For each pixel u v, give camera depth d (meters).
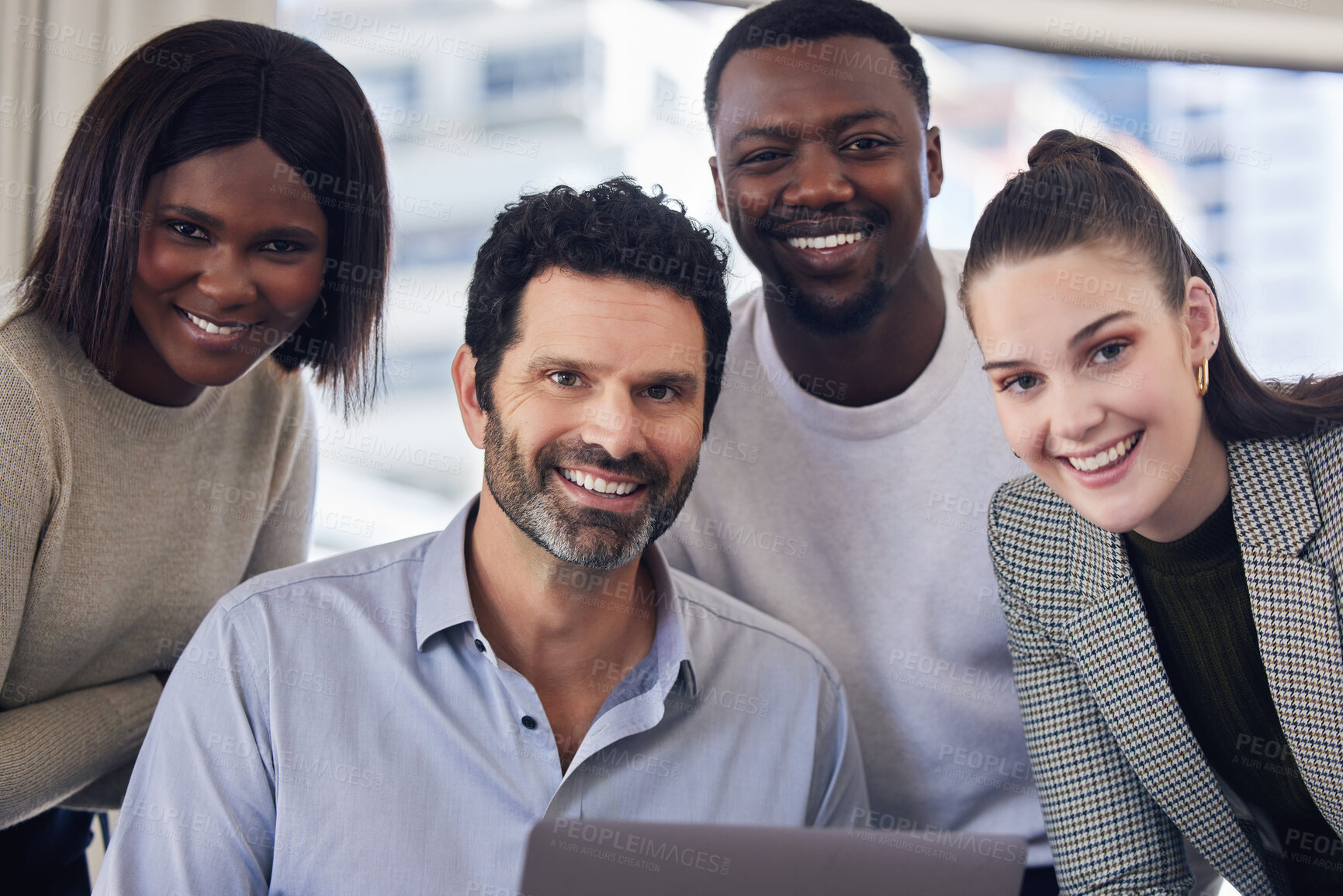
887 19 1.59
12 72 1.73
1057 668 1.38
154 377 1.35
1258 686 1.27
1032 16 2.04
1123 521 1.25
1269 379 1.37
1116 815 1.35
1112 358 1.23
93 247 1.26
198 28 1.30
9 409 1.21
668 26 2.01
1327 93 2.11
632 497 1.17
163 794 1.13
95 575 1.33
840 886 0.85
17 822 1.25
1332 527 1.20
